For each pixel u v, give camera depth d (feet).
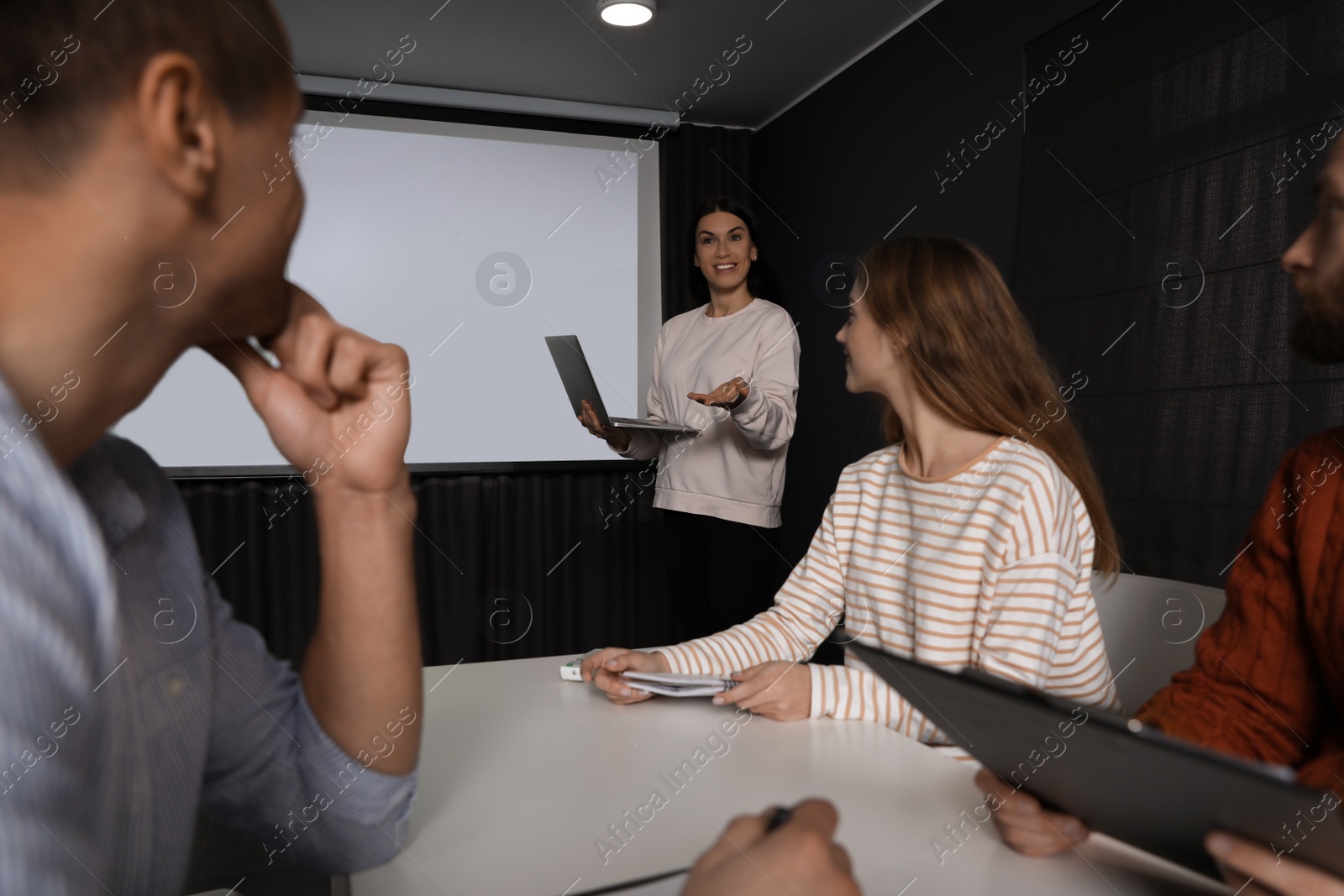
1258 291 5.30
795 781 2.40
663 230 11.36
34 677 0.60
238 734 1.74
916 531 3.66
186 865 1.59
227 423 9.50
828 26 9.08
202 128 0.88
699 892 0.84
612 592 11.16
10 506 0.61
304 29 8.89
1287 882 1.38
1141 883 1.82
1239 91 5.44
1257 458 5.32
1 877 0.57
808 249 10.92
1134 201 6.25
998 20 7.70
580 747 2.68
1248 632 2.74
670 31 9.09
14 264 0.81
